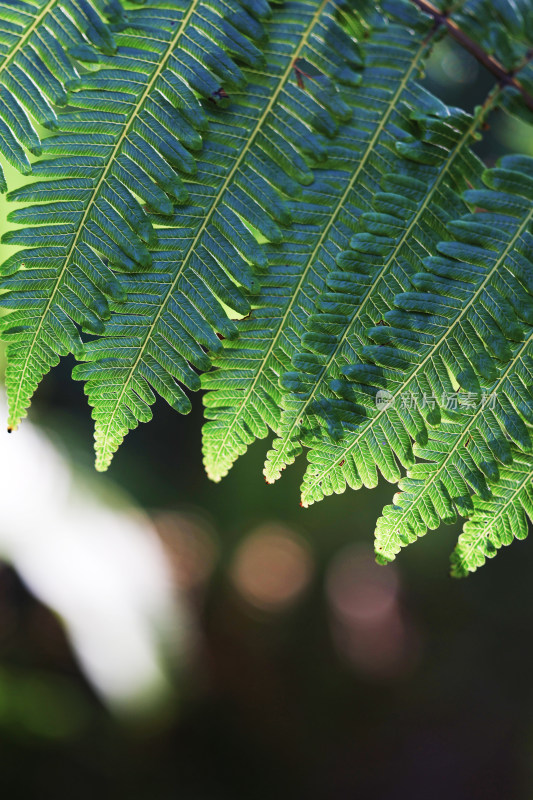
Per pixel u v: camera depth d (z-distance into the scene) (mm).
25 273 728
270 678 3072
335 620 3314
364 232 736
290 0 737
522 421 736
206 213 734
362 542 2805
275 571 3666
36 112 728
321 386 737
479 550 745
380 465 740
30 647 1984
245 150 736
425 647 3133
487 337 734
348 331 737
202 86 731
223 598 3154
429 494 740
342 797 2684
